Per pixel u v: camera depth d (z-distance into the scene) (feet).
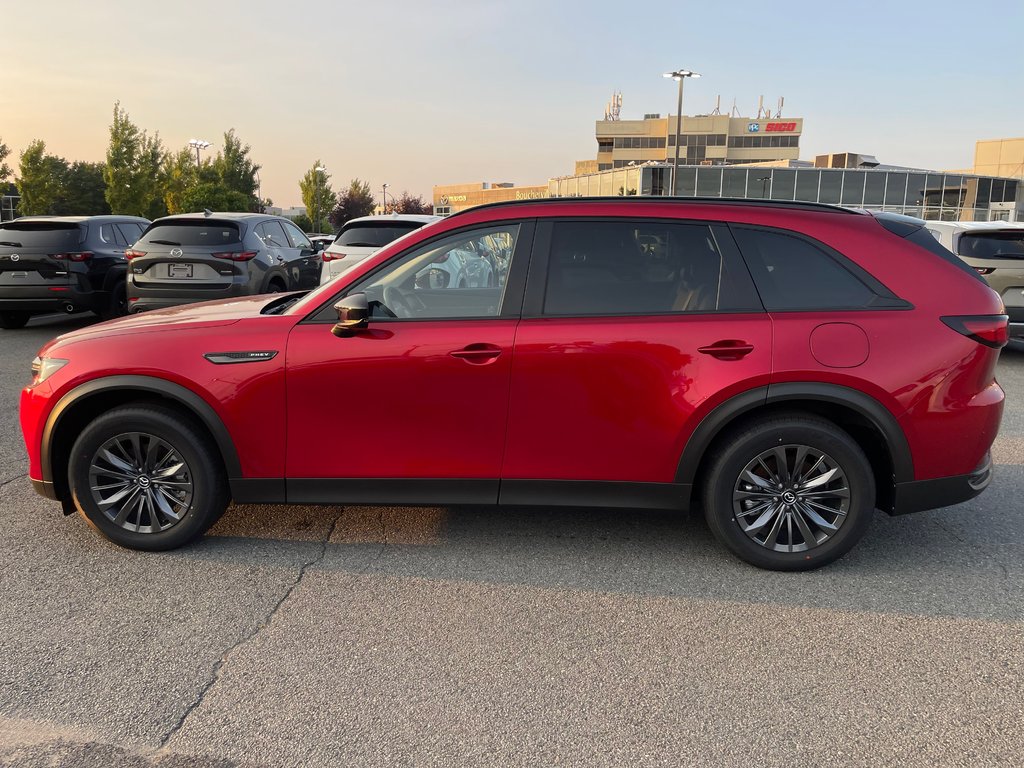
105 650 8.93
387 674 8.51
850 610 10.03
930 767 7.05
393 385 10.69
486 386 10.62
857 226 10.93
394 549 11.87
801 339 10.38
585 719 7.74
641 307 10.72
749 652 9.00
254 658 8.80
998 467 16.24
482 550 11.85
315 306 11.07
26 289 31.76
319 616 9.78
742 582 10.82
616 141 322.96
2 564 11.18
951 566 11.39
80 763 7.04
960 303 10.61
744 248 10.80
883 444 10.68
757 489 10.91
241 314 11.96
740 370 10.36
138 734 7.46
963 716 7.81
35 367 11.56
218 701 7.99
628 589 10.60
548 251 10.91
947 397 10.47
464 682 8.36
